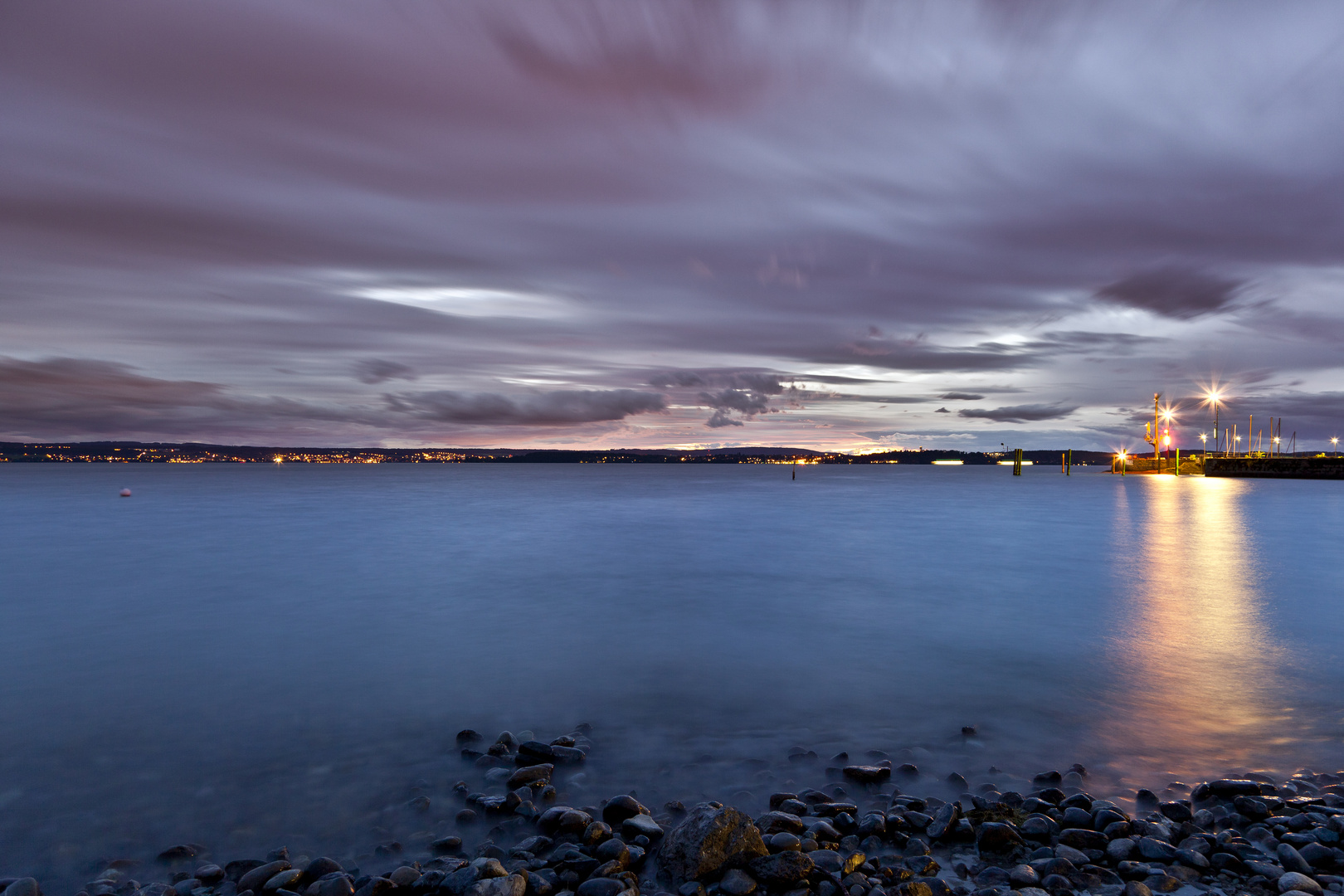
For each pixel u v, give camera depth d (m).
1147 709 7.86
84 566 19.61
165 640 11.30
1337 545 23.97
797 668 9.62
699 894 4.41
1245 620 12.37
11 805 5.78
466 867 4.50
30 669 9.70
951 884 4.60
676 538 26.83
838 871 4.65
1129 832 5.18
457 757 6.75
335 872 4.66
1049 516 37.47
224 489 71.69
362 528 30.55
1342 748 6.71
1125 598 14.52
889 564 19.69
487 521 34.47
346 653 10.51
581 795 5.93
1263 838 5.01
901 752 6.77
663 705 8.16
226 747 6.95
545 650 10.66
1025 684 8.78
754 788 6.03
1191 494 61.12
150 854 5.07
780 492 66.31
